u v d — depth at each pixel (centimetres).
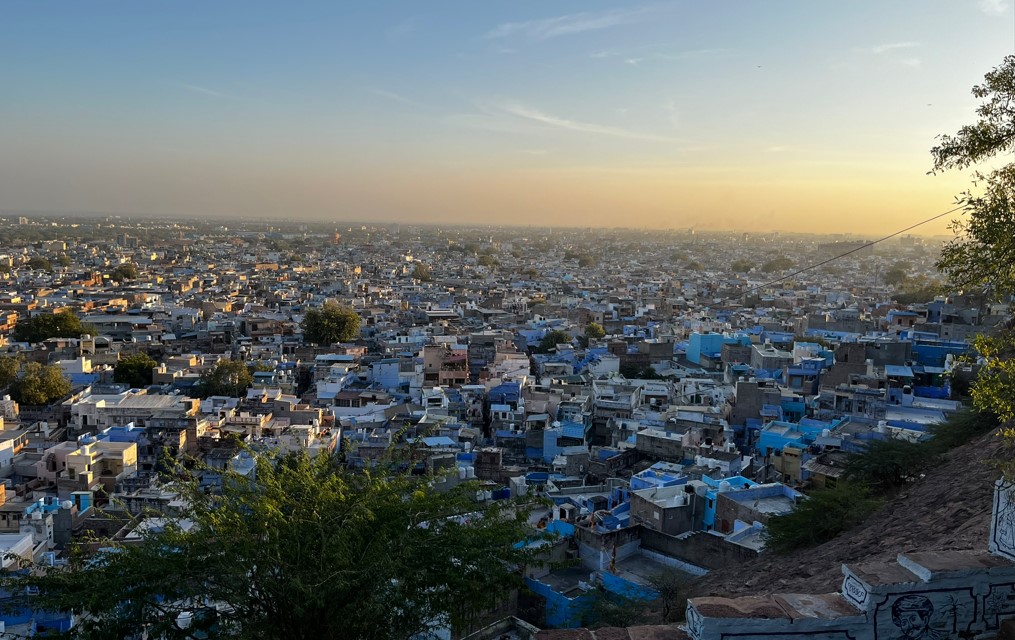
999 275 1400
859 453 3659
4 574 1489
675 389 7581
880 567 1205
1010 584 1185
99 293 15112
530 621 3145
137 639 1638
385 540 1488
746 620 1107
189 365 8862
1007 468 1281
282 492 1581
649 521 3850
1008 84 1372
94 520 4216
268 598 1473
